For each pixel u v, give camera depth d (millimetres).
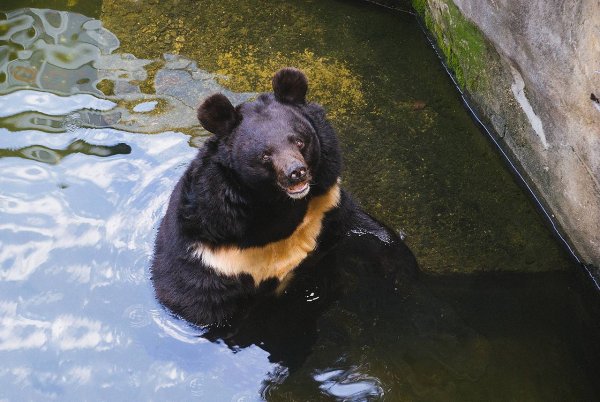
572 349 5137
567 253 5863
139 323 5398
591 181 5305
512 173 6562
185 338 5320
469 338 5191
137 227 6066
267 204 5184
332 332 5285
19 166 6504
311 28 8109
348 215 5809
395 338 5207
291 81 5273
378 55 7773
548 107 5762
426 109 7160
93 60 7699
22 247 5871
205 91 7328
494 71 6625
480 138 6887
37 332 5332
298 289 5652
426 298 5496
